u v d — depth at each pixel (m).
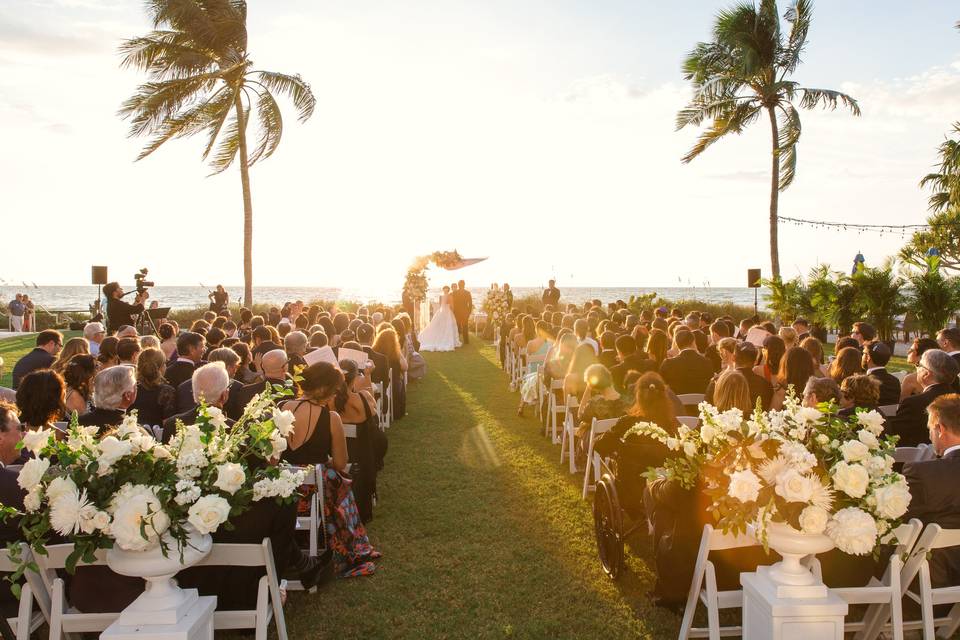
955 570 3.45
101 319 18.11
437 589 4.39
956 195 21.67
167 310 15.73
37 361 6.81
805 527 2.79
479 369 15.53
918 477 3.32
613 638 3.79
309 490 4.58
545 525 5.54
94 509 2.67
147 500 2.66
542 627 3.89
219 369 4.67
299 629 3.90
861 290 16.47
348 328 10.46
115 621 2.91
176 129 20.56
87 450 2.79
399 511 5.87
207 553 3.00
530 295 26.28
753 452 2.99
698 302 24.77
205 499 2.74
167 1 19.50
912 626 3.46
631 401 5.96
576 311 13.85
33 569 2.77
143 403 5.35
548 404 8.80
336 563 4.66
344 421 5.42
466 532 5.39
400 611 4.11
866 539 2.75
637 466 4.51
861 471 2.76
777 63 20.80
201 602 3.01
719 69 21.06
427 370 15.36
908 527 3.13
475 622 3.96
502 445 8.24
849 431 3.02
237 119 21.31
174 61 20.00
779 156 21.08
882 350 5.93
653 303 20.12
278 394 3.45
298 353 7.11
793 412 3.19
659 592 3.94
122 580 3.28
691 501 3.64
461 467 7.26
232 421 4.26
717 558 3.67
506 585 4.45
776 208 21.11
